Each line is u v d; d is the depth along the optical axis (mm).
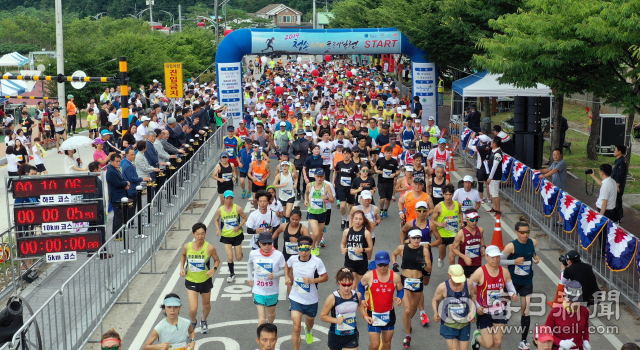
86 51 39188
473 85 21438
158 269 13047
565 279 9477
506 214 16859
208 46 58875
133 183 14781
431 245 11844
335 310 8180
